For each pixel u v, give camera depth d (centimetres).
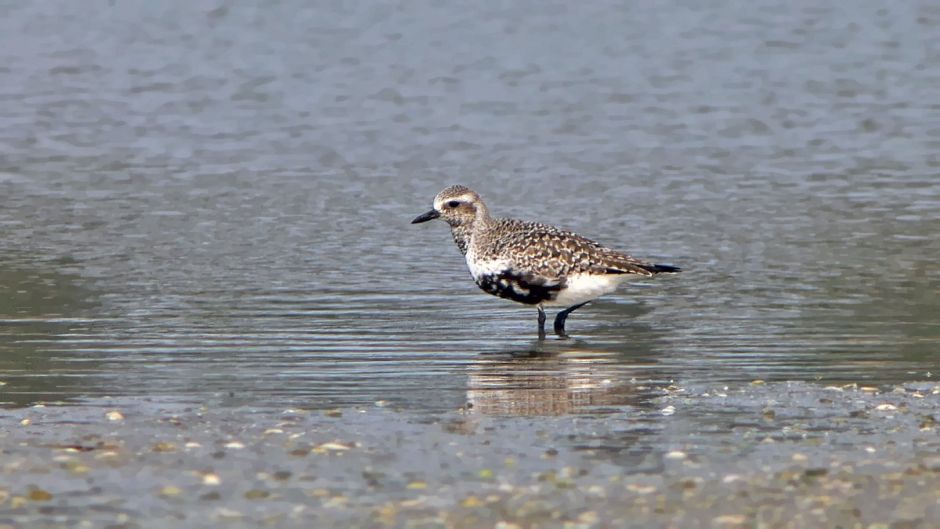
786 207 2278
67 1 4484
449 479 1018
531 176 2561
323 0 4522
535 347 1482
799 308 1645
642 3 4491
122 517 946
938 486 988
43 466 1045
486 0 4506
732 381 1320
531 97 3316
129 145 2822
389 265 1903
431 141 2875
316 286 1778
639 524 926
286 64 3697
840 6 4459
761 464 1045
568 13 4341
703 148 2798
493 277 1574
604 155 2741
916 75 3556
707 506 956
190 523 936
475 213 1647
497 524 928
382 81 3503
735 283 1786
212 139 2889
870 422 1158
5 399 1260
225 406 1234
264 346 1480
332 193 2414
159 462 1057
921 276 1806
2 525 930
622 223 2183
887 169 2581
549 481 1010
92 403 1244
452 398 1267
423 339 1517
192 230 2125
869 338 1495
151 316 1616
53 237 2069
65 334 1527
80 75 3559
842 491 982
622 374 1357
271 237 2080
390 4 4450
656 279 1809
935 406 1206
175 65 3684
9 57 3759
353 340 1510
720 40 3997
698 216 2222
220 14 4334
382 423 1172
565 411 1213
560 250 1541
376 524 931
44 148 2783
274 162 2683
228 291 1748
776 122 3052
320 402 1252
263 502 973
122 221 2184
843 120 3067
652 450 1085
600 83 3478
